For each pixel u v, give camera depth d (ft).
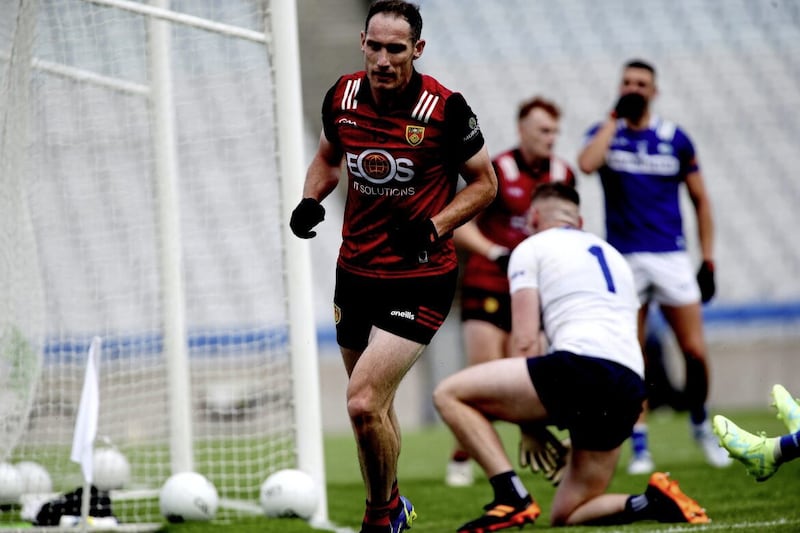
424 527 68.13
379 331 49.70
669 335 152.15
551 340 63.31
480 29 249.75
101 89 89.35
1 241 65.82
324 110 50.44
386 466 50.14
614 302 62.80
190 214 136.87
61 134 83.71
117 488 79.20
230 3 88.33
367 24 47.73
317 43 230.68
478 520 61.57
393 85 47.65
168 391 81.76
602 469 62.34
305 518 68.18
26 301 67.10
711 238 95.55
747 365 162.71
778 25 245.86
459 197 49.26
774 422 126.62
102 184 90.79
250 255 134.92
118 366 89.81
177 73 97.86
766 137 226.99
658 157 93.50
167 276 81.51
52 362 80.23
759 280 205.05
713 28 246.06
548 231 65.57
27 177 67.26
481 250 84.58
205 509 67.05
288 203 71.15
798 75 237.25
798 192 217.77
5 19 70.54
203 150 122.01
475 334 86.89
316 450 70.79
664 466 96.99
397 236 47.24
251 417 93.35
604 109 232.53
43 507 67.51
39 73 71.41
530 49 245.45
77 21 81.20
